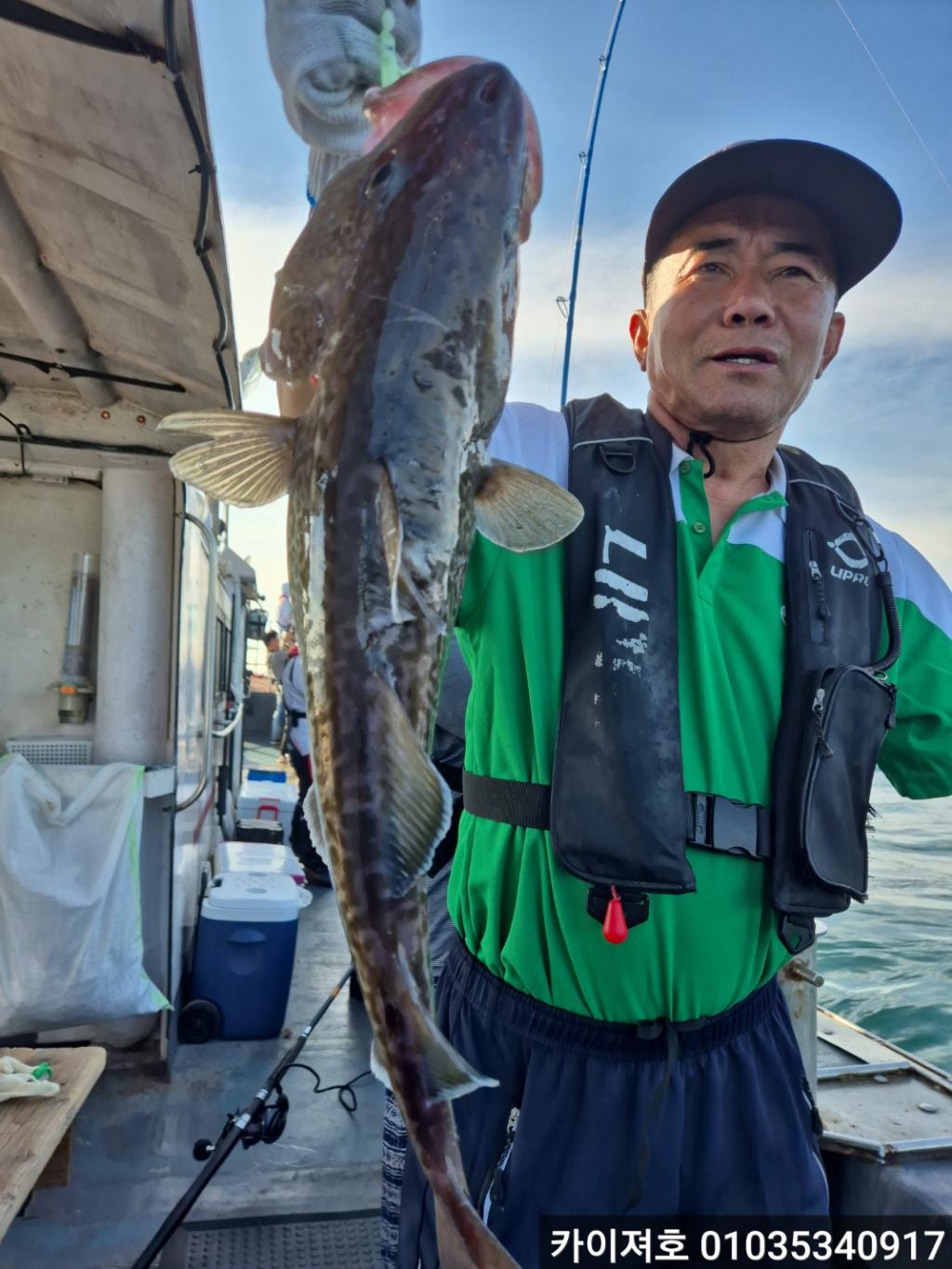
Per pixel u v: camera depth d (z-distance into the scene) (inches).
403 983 39.2
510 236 40.9
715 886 61.2
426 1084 39.3
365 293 39.8
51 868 130.8
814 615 65.1
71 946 130.3
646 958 59.6
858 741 63.7
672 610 61.1
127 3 57.2
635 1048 60.8
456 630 66.6
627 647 58.9
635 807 56.8
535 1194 60.1
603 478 63.1
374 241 40.2
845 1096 113.1
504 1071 62.7
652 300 68.3
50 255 95.5
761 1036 65.4
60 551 152.7
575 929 59.5
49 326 111.2
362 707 38.9
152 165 72.8
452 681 103.0
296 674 288.8
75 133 71.9
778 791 62.6
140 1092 138.5
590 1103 60.2
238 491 42.8
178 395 130.8
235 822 319.3
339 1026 169.0
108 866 133.3
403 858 39.2
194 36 59.8
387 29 60.8
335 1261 102.9
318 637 39.5
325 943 221.1
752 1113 63.2
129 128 69.3
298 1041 118.6
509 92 41.6
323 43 59.3
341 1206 111.5
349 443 39.1
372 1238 106.9
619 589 60.0
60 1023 133.3
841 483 74.5
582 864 56.9
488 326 40.4
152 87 63.7
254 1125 109.5
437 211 39.6
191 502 156.7
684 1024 61.2
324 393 40.2
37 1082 97.6
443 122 40.5
